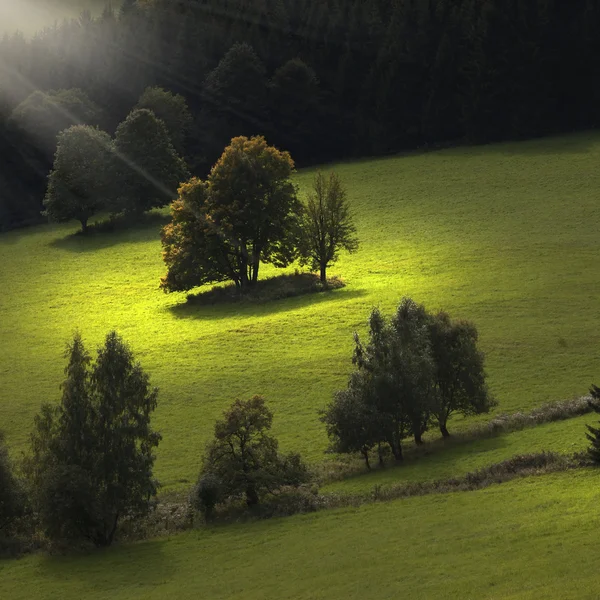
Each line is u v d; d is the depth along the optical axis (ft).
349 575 441.68
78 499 577.02
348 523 541.34
